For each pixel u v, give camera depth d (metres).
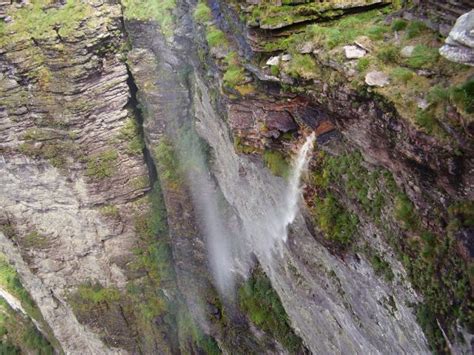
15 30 35.50
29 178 40.19
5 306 53.12
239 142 23.50
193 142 34.00
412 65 14.05
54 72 36.16
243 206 29.25
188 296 40.12
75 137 37.91
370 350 20.53
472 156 12.32
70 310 46.34
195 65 30.28
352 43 15.85
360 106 15.45
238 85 20.98
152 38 33.84
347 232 18.47
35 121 37.91
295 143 20.58
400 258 15.96
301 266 23.72
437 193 14.06
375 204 16.55
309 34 17.33
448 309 14.36
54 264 43.81
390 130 14.54
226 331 36.28
